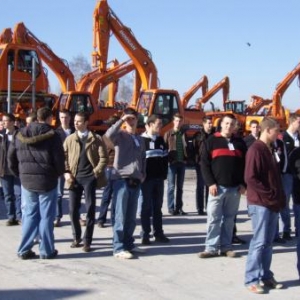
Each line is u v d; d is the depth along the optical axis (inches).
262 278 248.8
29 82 772.6
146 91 805.2
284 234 341.7
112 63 1043.9
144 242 325.4
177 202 422.3
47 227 288.2
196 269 276.5
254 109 1234.0
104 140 292.0
